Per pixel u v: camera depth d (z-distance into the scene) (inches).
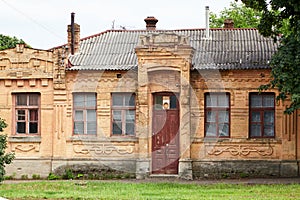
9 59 1413.6
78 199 949.8
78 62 1418.6
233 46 1448.1
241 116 1368.1
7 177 1386.6
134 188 1125.1
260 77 1362.0
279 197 964.6
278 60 1167.6
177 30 1534.2
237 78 1369.3
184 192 1050.1
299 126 1352.1
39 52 1406.3
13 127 1411.2
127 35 1525.6
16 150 1402.6
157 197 964.0
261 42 1459.2
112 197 964.6
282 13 1248.8
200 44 1464.1
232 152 1363.2
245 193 1025.5
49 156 1396.4
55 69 1400.1
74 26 1450.5
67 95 1400.1
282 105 1358.3
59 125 1398.9
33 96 1416.1
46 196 978.1
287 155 1350.9
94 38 1517.0
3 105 1411.2
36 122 1412.4
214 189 1103.0
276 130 1360.7
